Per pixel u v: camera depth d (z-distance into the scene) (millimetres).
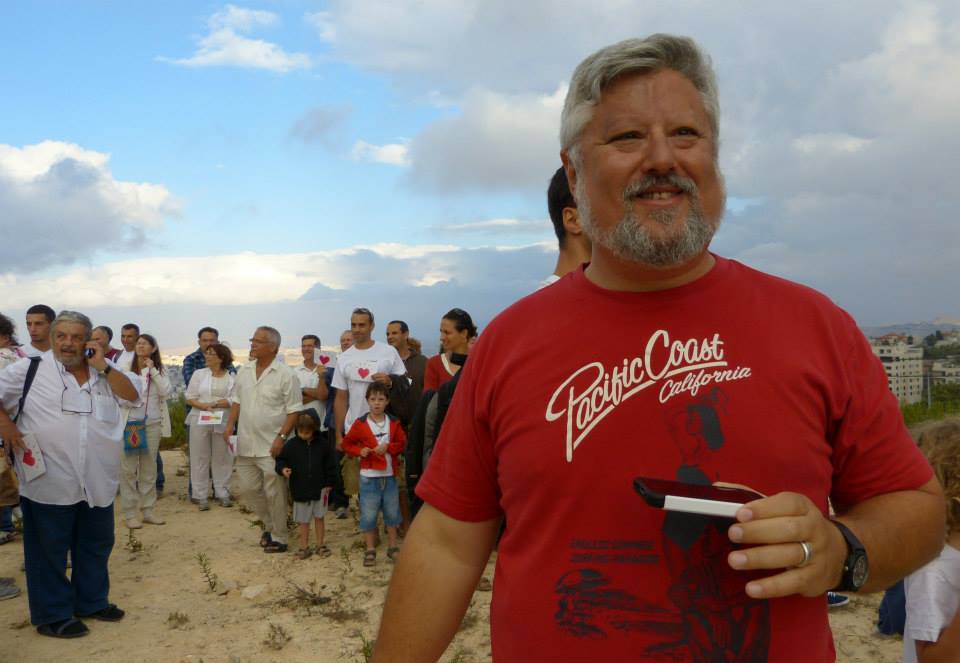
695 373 1382
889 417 1421
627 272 1472
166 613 5711
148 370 8461
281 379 7207
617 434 1372
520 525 1443
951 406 12125
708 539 1312
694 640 1292
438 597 1599
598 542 1350
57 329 5277
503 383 1509
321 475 7066
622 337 1436
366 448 6707
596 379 1419
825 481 1371
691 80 1500
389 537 6891
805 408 1358
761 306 1439
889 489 1396
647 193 1451
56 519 5270
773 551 1156
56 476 5223
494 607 1501
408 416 7164
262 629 5359
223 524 8461
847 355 1426
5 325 7879
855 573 1226
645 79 1469
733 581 1305
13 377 5180
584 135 1518
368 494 6730
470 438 1595
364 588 6148
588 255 2797
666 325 1426
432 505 1649
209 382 9344
